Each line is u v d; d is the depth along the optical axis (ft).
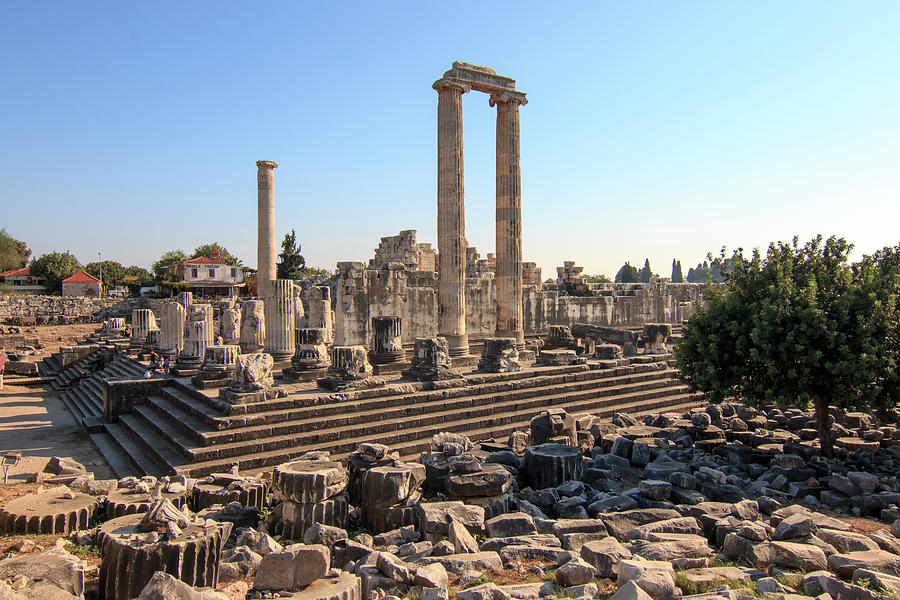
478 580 25.52
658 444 51.72
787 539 28.91
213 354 61.16
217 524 27.35
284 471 34.24
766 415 60.90
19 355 122.72
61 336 156.25
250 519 35.32
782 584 24.88
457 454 39.34
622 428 57.88
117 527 27.48
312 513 33.40
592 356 87.92
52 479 38.60
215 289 265.34
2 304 186.70
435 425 56.03
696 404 71.77
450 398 60.95
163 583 20.58
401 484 34.96
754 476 43.86
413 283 90.53
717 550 30.27
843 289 45.57
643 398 70.49
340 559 29.50
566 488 39.11
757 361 45.88
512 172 88.84
